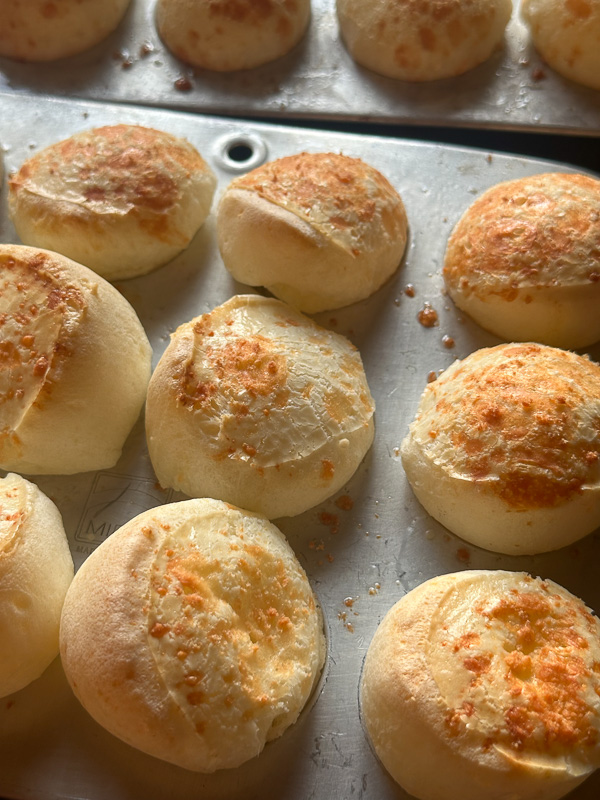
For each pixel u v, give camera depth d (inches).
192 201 6.6
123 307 6.0
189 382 5.3
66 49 8.2
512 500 5.0
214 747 4.2
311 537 5.4
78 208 6.3
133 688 4.2
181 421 5.3
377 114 7.8
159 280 6.7
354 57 8.1
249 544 4.9
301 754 4.6
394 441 5.8
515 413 5.1
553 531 5.1
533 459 5.0
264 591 4.7
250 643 4.5
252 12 7.8
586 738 4.1
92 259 6.5
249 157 7.4
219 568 4.6
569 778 4.0
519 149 8.5
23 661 4.7
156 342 6.4
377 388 6.1
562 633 4.5
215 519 4.9
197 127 7.5
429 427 5.4
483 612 4.5
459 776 4.1
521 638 4.4
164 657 4.2
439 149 7.3
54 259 5.8
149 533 4.7
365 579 5.3
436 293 6.5
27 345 5.5
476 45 7.7
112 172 6.5
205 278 6.7
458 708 4.1
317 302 6.3
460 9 7.5
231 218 6.3
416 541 5.4
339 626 5.1
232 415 5.2
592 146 8.4
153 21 8.5
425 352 6.2
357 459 5.5
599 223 5.9
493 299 6.0
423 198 7.0
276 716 4.5
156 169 6.5
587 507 5.0
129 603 4.4
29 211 6.5
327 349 5.8
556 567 5.3
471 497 5.1
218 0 7.8
